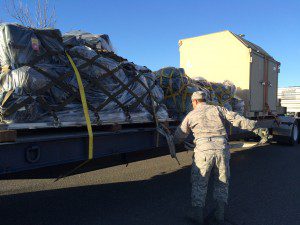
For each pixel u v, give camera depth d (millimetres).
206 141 4199
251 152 10344
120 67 4445
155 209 4996
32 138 3264
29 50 3637
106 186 6270
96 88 4090
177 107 5699
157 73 5891
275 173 7402
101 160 4223
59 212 4848
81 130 3986
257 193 5824
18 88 3389
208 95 6477
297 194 5793
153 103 4879
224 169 4277
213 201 5379
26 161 3244
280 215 4777
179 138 4617
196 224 4422
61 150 3590
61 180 6645
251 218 4645
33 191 5883
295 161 8891
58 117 3605
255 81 8883
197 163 4242
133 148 4586
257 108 9039
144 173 7348
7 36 3516
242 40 8898
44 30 3871
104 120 4047
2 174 3027
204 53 9414
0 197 5496
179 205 5184
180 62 9969
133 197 5594
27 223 4422
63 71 3809
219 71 9078
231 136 7227
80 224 4402
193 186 4336
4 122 3238
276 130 11672
